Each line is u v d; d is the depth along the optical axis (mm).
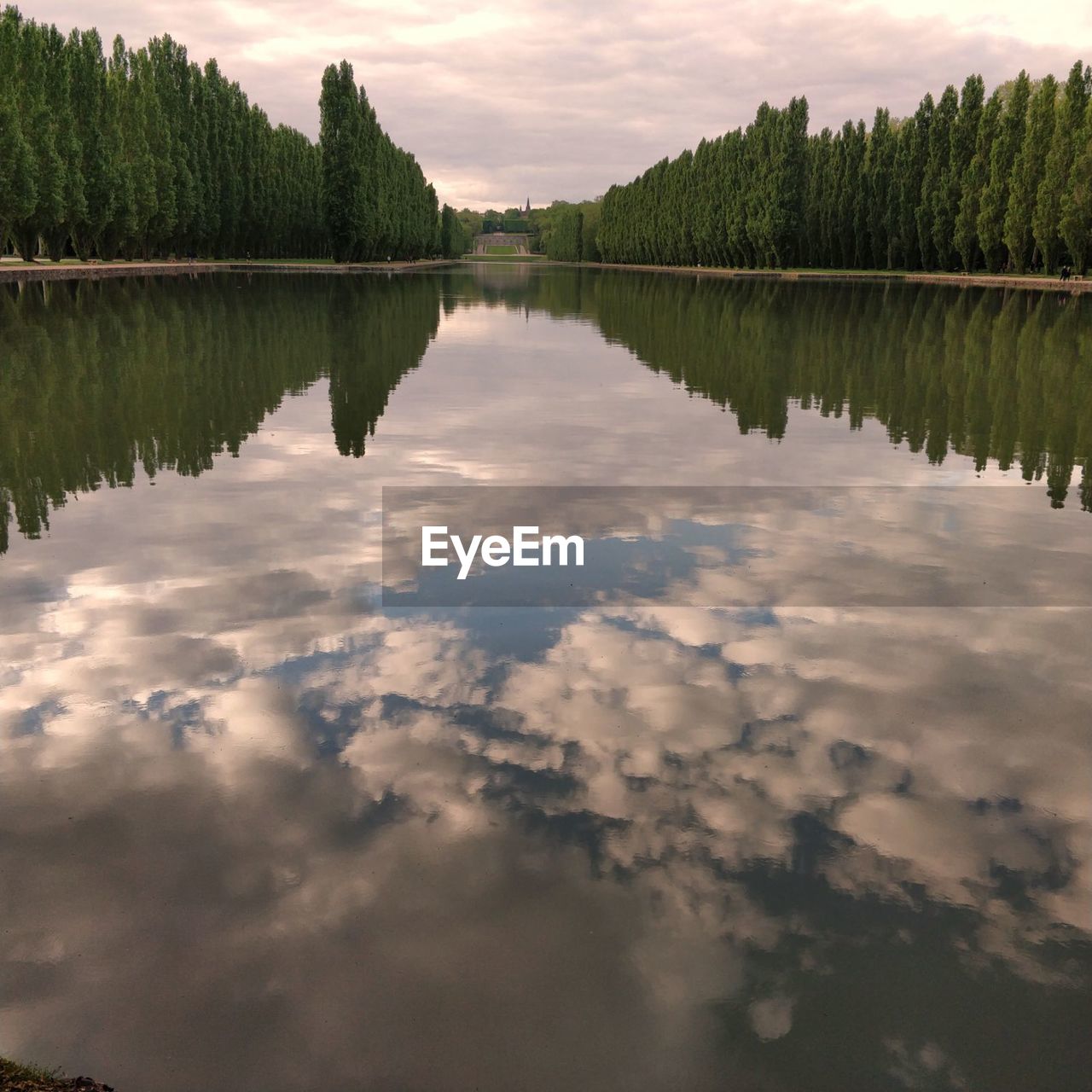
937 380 16203
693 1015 2721
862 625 5531
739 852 3430
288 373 16219
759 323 27875
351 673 4848
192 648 5141
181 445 10500
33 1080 2395
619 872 3309
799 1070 2549
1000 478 9352
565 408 13406
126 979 2824
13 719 4359
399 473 9297
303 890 3209
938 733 4289
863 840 3502
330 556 6715
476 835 3508
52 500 8227
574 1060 2564
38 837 3496
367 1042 2611
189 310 28000
